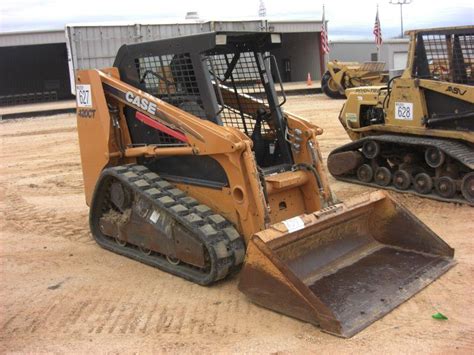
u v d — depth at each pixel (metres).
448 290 4.75
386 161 9.07
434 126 8.13
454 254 5.56
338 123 16.80
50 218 7.84
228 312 4.54
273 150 5.92
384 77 22.86
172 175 5.71
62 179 10.66
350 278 4.87
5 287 5.34
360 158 9.12
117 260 5.92
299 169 5.59
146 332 4.28
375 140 8.67
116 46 18.30
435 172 8.09
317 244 5.05
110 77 6.03
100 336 4.25
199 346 4.02
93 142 6.21
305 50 38.56
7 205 8.76
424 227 5.38
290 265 4.77
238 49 5.80
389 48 35.44
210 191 5.29
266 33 5.44
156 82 5.71
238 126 6.17
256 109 5.95
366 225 5.62
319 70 37.78
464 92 7.60
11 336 4.32
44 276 5.58
